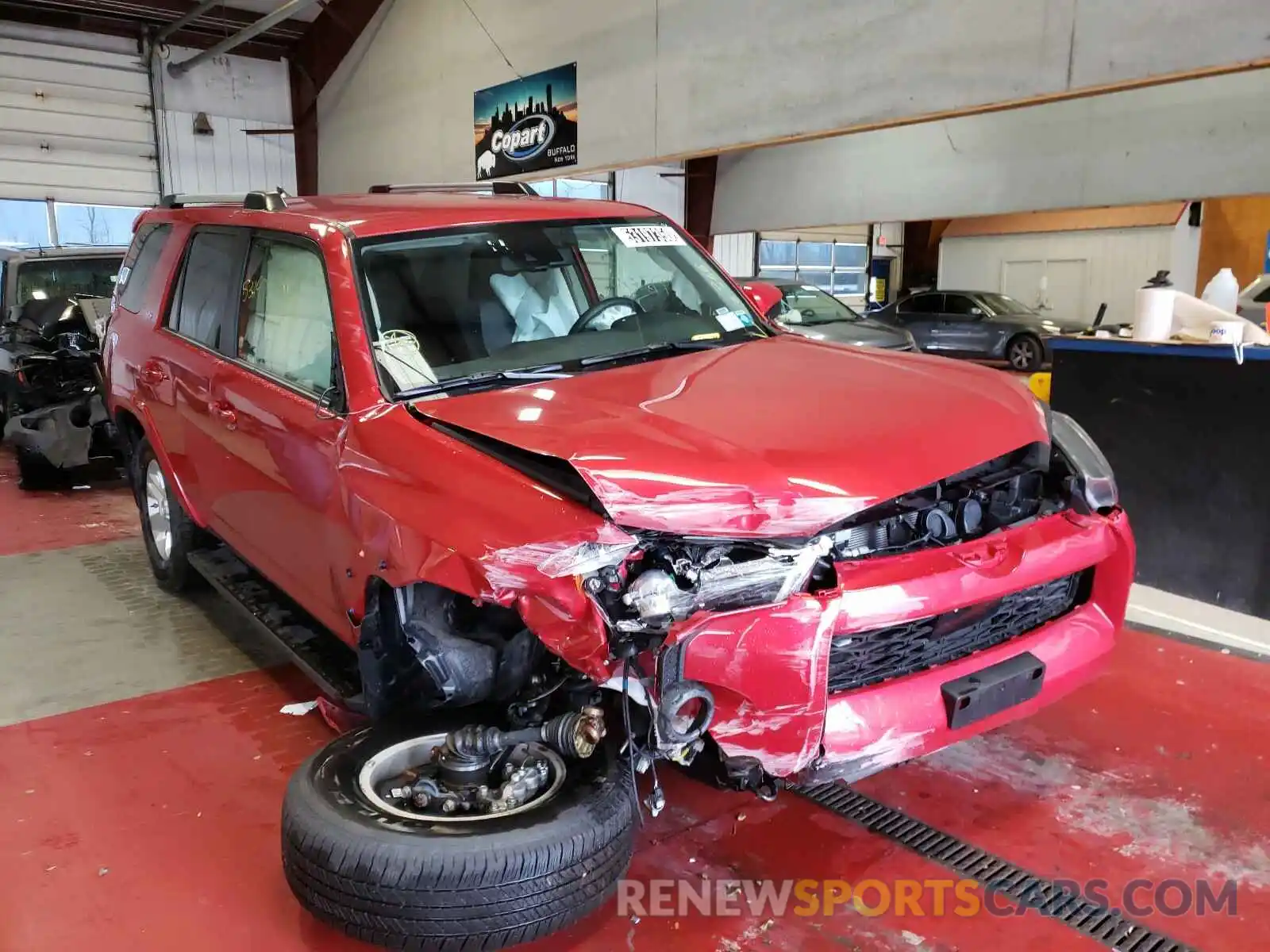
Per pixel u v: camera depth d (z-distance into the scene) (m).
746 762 2.07
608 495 2.01
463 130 12.34
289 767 3.05
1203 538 4.38
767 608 2.00
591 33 10.11
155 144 14.73
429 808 2.21
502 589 2.06
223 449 3.37
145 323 4.18
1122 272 17.27
